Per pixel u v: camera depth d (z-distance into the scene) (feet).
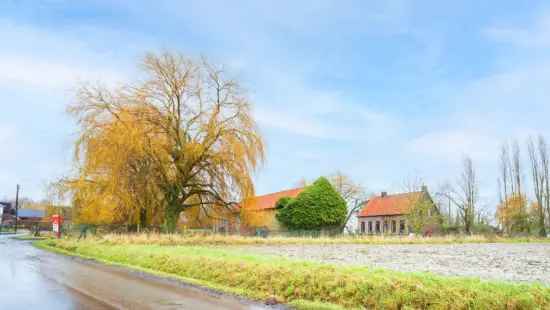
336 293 38.58
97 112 130.41
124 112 128.36
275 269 45.09
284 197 225.35
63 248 107.24
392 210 273.33
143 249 77.77
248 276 47.14
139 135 124.88
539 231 253.24
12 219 373.61
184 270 57.26
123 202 126.52
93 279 54.03
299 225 206.59
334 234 199.93
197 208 150.41
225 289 45.85
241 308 37.19
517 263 73.77
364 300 36.52
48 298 40.91
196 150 132.87
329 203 207.92
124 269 64.90
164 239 114.42
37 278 54.85
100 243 102.06
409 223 234.99
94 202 128.06
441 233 220.43
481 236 190.49
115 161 123.34
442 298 32.58
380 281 36.58
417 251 110.22
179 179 138.10
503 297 30.35
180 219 154.20
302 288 41.04
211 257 57.06
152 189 131.85
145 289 46.39
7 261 77.71
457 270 60.39
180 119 137.28
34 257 86.58
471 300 31.27
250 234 167.02
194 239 122.11
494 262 75.61
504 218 263.08
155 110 133.59
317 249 111.55
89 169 127.85
